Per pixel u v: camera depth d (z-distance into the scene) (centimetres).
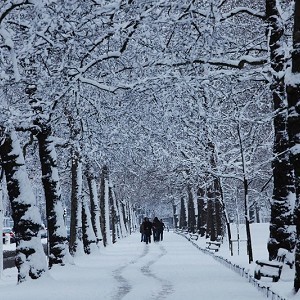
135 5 1812
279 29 2095
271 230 2102
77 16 1847
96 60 1988
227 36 2311
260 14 2195
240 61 2059
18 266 2155
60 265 2661
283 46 2062
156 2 1833
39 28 1845
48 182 2655
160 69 2238
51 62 2114
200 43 2069
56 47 1902
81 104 2375
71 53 1981
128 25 1878
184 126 2569
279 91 2078
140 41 2100
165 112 2308
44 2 1672
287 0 2412
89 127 2647
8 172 2172
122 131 2562
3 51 1894
